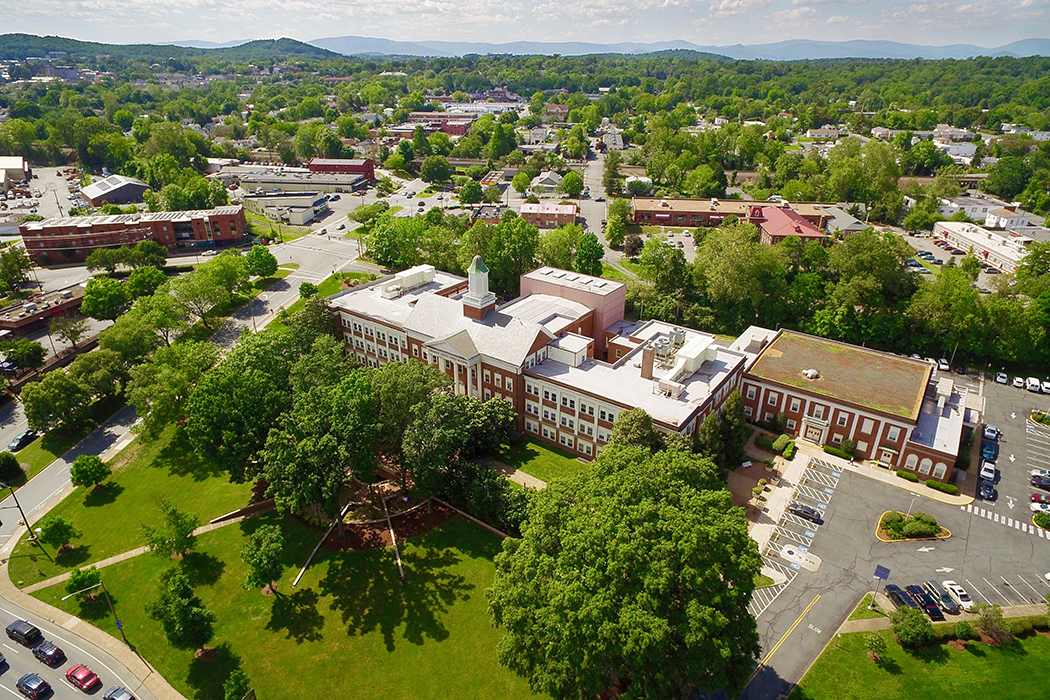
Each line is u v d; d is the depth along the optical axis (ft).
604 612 159.63
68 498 296.92
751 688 190.08
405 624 217.56
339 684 197.88
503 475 283.18
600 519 175.73
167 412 311.27
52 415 329.31
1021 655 201.26
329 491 230.89
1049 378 398.83
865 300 430.20
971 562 243.19
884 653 198.59
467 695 193.06
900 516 263.49
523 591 177.58
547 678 168.76
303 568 242.78
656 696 160.76
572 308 385.70
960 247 629.92
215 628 219.00
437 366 351.05
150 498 291.17
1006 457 313.12
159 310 419.54
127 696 193.36
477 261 343.87
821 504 276.82
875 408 300.61
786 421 330.54
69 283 554.05
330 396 248.52
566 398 308.81
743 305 465.88
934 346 429.38
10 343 385.70
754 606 221.87
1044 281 440.04
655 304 468.34
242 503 280.92
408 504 275.18
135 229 627.87
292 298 526.57
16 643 216.54
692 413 281.33
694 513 172.96
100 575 247.70
